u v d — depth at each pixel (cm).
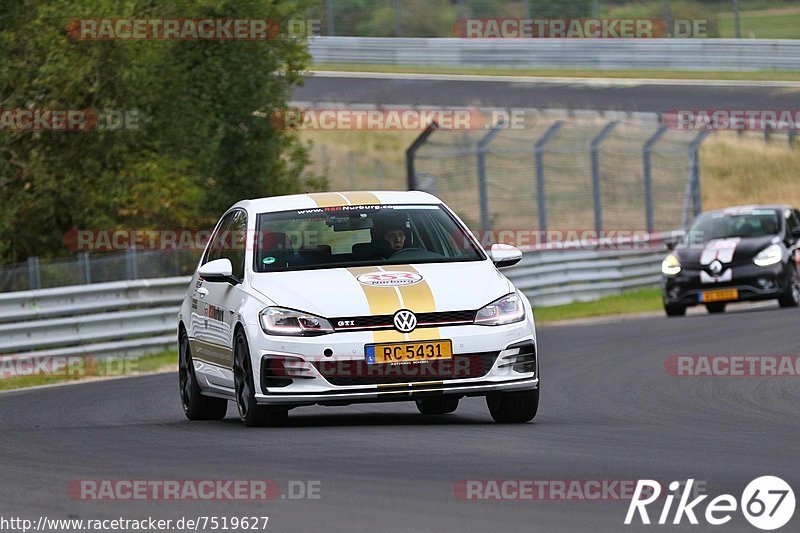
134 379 5009
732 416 3178
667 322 6431
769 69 14812
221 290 3216
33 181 7650
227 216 3509
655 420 3105
